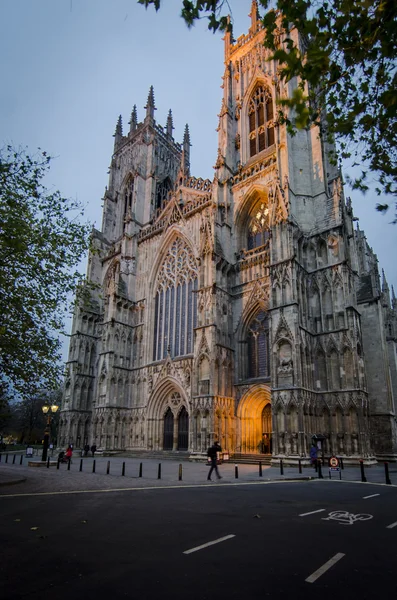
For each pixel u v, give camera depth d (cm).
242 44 7025
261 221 5656
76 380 7019
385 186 1271
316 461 3341
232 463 4388
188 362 5516
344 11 904
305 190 5028
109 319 6431
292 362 4109
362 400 3978
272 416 4116
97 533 1207
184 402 5419
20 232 2506
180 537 1157
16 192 2670
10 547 1059
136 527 1286
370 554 995
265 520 1395
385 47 880
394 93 886
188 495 2019
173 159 9262
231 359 5116
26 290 2672
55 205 2891
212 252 5275
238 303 5322
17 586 781
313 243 4759
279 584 791
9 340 2572
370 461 3838
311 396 4150
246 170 5909
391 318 6153
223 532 1217
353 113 1065
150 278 6650
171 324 6144
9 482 2441
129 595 734
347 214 5647
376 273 6400
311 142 5247
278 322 4316
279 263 4494
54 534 1197
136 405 6122
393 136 1212
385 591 759
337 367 4216
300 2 901
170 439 5609
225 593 744
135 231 7531
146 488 2303
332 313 4403
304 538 1149
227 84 6862
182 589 763
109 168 9250
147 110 8919
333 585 788
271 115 6203
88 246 3056
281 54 813
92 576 837
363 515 1495
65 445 6694
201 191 6425
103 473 3200
